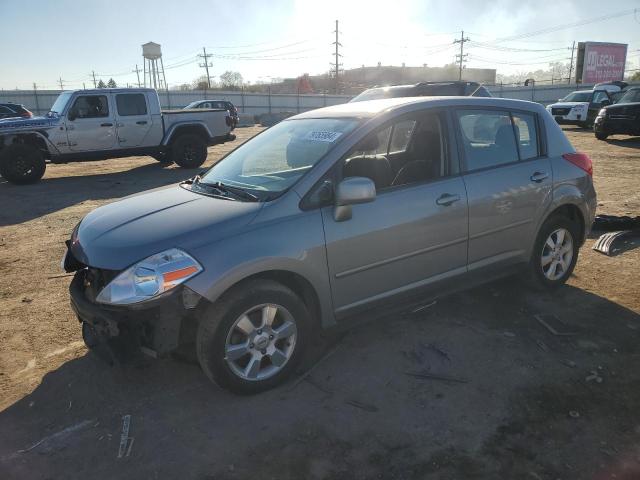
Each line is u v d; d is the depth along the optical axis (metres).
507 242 4.14
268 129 4.46
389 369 3.43
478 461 2.59
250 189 3.46
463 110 3.97
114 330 2.90
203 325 2.98
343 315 3.45
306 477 2.54
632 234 6.12
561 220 4.47
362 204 3.39
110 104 12.69
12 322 4.34
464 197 3.80
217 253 2.92
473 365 3.45
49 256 6.20
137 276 2.86
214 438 2.83
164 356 2.99
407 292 3.68
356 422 2.92
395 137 4.30
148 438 2.85
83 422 3.01
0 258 6.18
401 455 2.65
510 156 4.18
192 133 14.17
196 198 3.54
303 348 3.31
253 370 3.13
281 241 3.07
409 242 3.57
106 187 11.36
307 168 3.38
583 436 2.74
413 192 3.61
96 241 3.17
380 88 11.80
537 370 3.37
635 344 3.66
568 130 22.70
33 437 2.90
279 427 2.90
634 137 18.78
